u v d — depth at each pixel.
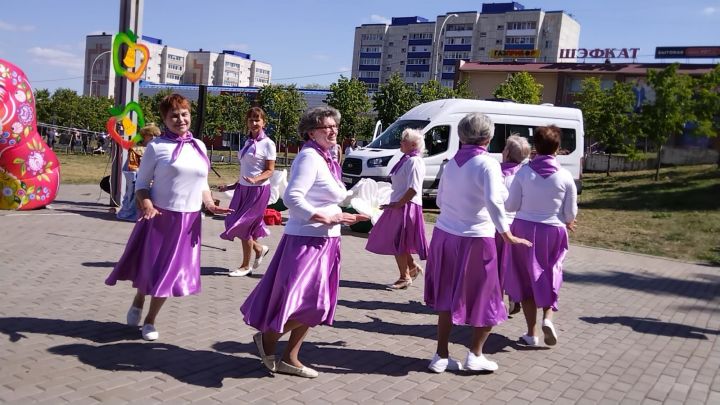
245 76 130.88
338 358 4.63
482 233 4.26
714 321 6.62
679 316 6.75
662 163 40.38
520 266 5.15
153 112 45.47
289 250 3.91
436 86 34.22
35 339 4.46
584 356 5.11
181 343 4.62
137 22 11.31
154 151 4.36
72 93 49.22
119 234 9.36
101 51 108.19
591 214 16.31
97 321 4.99
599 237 12.96
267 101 37.44
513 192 5.16
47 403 3.43
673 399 4.25
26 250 7.64
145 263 4.43
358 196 11.00
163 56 121.62
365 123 34.22
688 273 9.65
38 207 11.42
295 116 37.09
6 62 10.88
